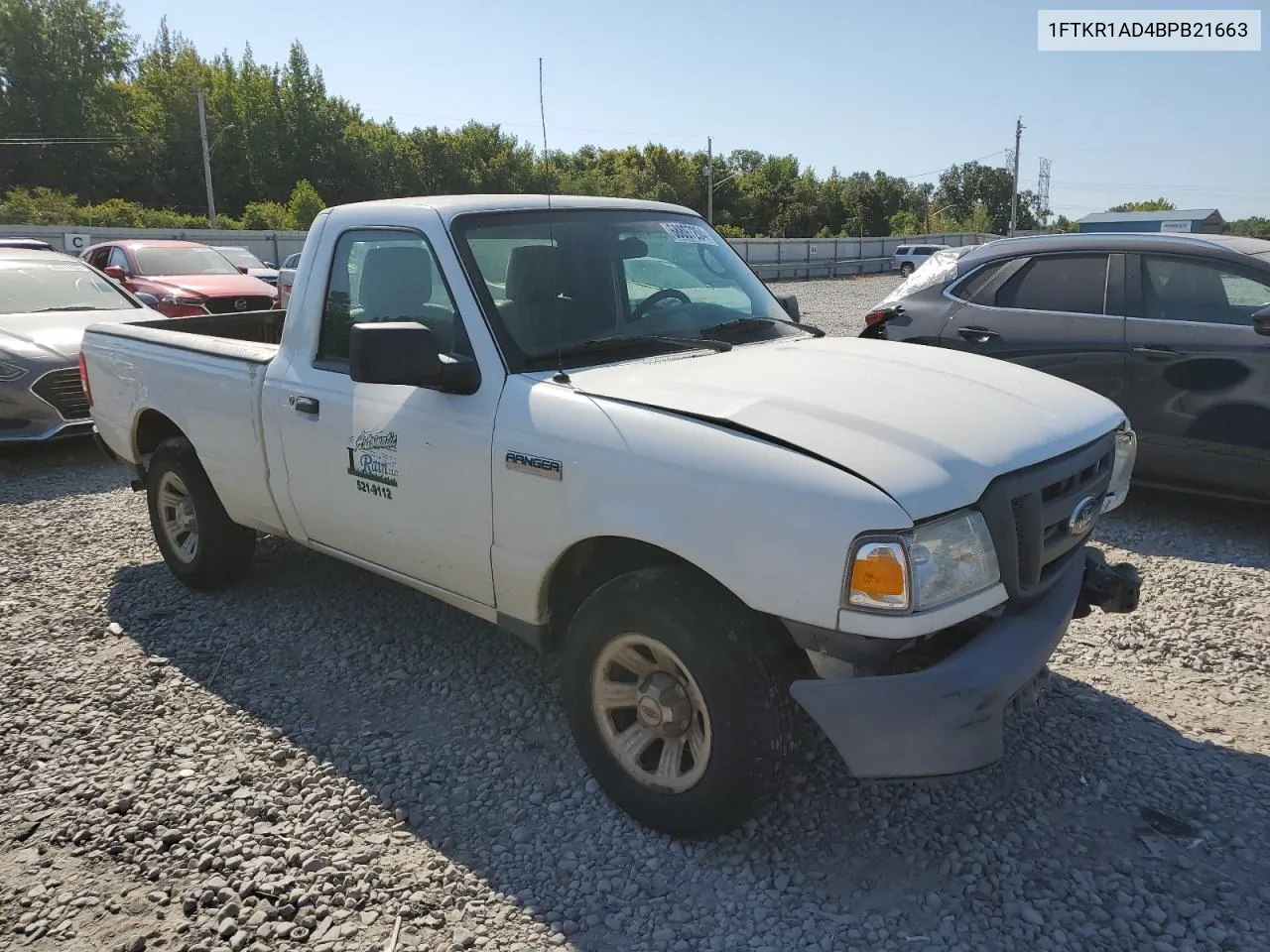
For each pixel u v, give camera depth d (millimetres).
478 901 2771
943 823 3074
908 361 3494
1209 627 4473
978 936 2596
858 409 2877
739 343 3760
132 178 71250
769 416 2809
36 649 4445
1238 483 5629
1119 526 5973
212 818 3164
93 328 5566
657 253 4031
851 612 2510
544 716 3799
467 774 3410
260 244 43062
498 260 3557
